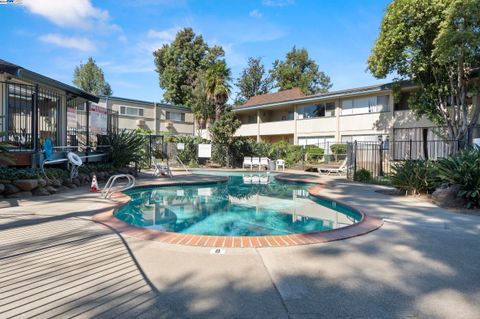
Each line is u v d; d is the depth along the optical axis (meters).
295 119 26.47
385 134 20.52
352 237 4.68
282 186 13.43
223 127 22.20
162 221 7.02
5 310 2.42
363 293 2.82
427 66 14.87
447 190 7.58
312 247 4.16
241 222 6.95
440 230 5.15
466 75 14.38
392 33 14.67
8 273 3.16
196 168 21.20
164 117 31.83
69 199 7.69
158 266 3.41
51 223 5.22
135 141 14.55
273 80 49.06
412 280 3.12
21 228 4.89
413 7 13.77
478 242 4.46
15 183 7.77
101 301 2.61
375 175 14.87
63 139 12.81
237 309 2.52
